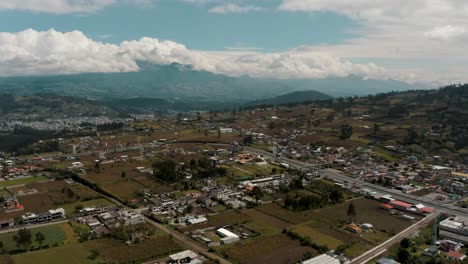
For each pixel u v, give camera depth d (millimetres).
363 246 157625
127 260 141250
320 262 136750
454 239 164000
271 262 142125
